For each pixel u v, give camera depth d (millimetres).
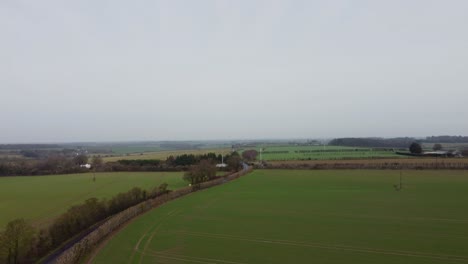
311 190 63344
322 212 44188
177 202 52500
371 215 41781
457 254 27578
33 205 53969
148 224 38875
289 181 77062
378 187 65062
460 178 74250
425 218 39594
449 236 32375
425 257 27078
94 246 30812
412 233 33688
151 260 27328
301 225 37844
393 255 27703
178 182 81875
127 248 30328
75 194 65188
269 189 65625
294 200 53281
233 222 39625
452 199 50875
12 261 27422
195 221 40219
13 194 65812
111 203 44750
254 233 34938
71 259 25875
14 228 27734
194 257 27984
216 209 47062
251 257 27859
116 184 79500
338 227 36656
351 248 29656
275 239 32750
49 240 31219
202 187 67188
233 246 30750
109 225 35281
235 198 55906
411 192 58062
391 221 38562
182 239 32969
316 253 28594
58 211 49188
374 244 30609
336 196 56094
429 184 66688
